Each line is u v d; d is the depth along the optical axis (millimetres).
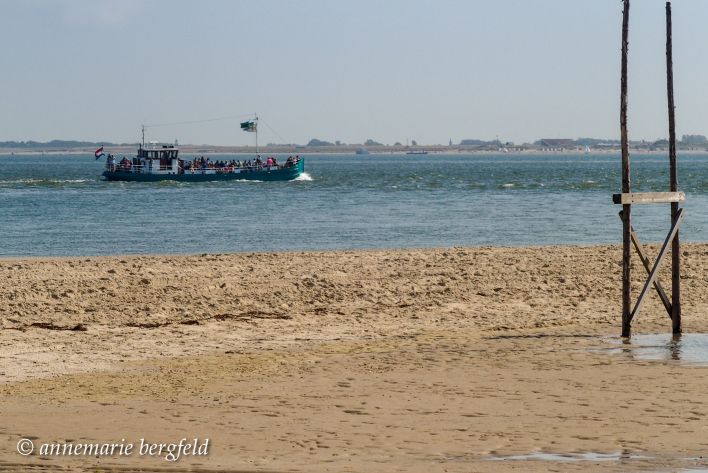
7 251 144000
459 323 75688
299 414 49719
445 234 166125
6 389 54906
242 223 193875
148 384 56094
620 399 52344
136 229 181125
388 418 48969
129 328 73500
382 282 94812
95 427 47344
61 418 48906
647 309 81188
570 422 48156
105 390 54688
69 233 173375
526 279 96312
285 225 188125
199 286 91875
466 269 103250
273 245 150750
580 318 77375
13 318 77188
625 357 62688
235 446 44438
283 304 83938
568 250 121625
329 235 166375
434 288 91438
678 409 50344
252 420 48625
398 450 43906
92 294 87562
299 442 45062
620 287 91625
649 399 52312
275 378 57469
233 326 74438
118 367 60688
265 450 43875
